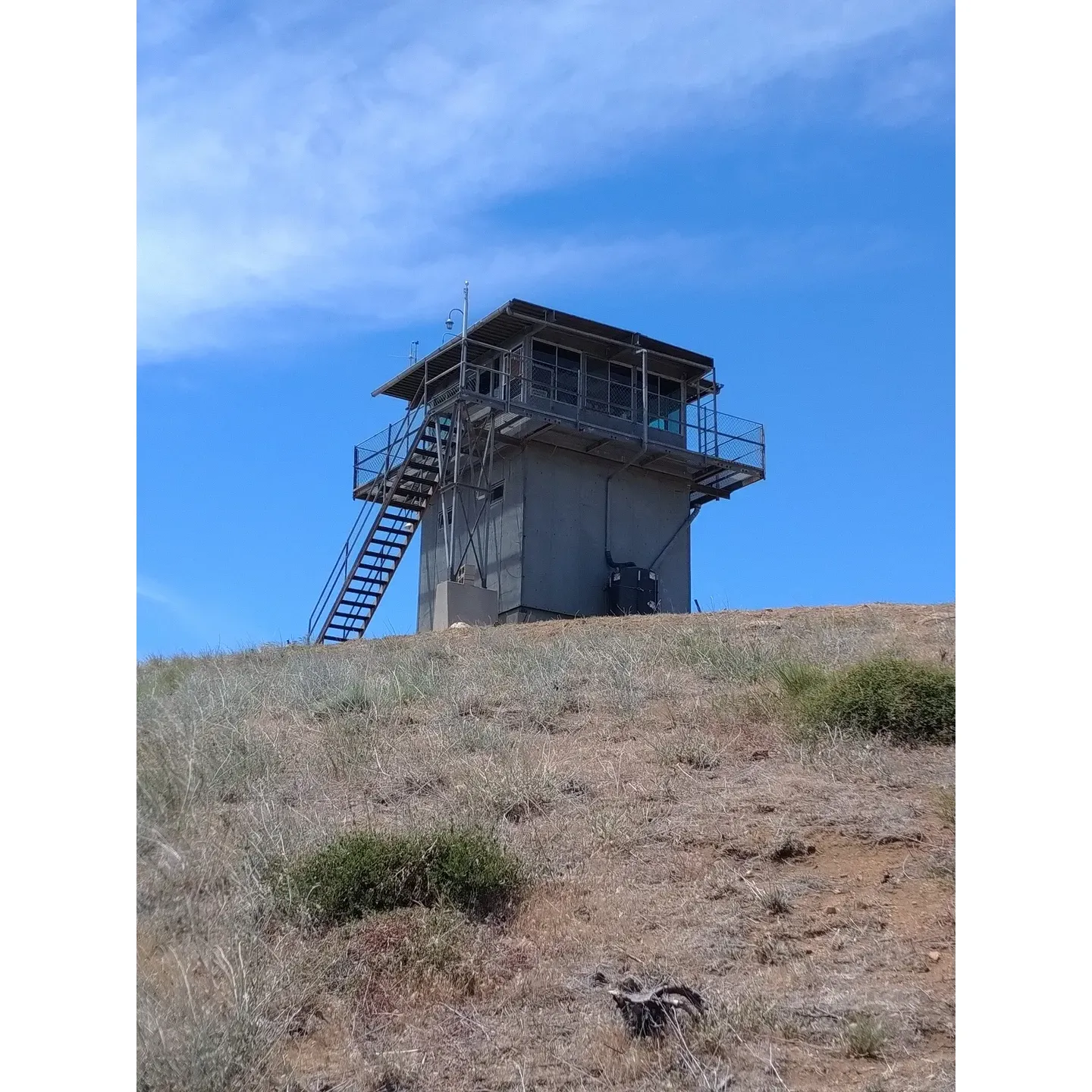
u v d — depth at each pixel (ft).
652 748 33.71
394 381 109.81
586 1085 16.79
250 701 41.06
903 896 22.49
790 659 41.86
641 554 107.24
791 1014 18.30
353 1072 17.17
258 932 20.49
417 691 42.47
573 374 105.60
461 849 23.70
